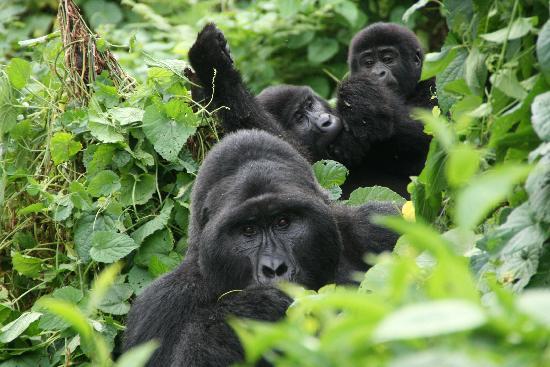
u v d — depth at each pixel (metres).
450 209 8.12
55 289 11.31
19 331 10.06
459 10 7.87
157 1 23.00
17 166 12.20
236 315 8.53
